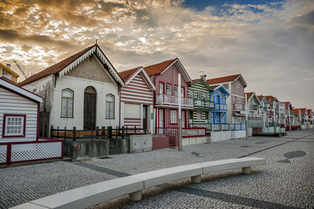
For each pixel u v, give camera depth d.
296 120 83.69
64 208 3.97
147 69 25.23
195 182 7.23
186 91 26.05
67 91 15.02
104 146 12.80
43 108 14.59
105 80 17.20
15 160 9.62
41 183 6.92
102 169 9.06
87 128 15.95
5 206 5.05
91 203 4.44
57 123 14.20
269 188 6.52
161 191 6.38
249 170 8.56
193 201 5.48
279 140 25.70
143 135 14.91
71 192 4.63
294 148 17.16
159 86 22.50
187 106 24.94
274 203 5.31
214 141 24.42
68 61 15.55
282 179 7.59
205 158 12.06
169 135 19.36
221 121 33.25
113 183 5.27
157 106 21.66
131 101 19.12
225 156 12.86
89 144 12.08
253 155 13.29
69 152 11.55
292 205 5.19
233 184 7.01
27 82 16.53
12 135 11.11
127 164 10.18
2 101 10.88
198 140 21.64
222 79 38.34
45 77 14.68
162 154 13.56
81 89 15.65
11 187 6.50
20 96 11.49
